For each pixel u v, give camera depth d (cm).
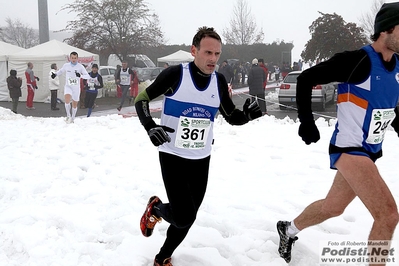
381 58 269
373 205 256
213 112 306
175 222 294
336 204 298
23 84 2128
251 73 1441
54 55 2011
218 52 288
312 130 275
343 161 272
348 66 267
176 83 293
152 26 2808
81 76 1055
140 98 294
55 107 1803
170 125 300
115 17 2666
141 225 329
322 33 2116
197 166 308
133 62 2864
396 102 282
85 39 2692
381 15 264
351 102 275
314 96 1556
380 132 280
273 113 1592
